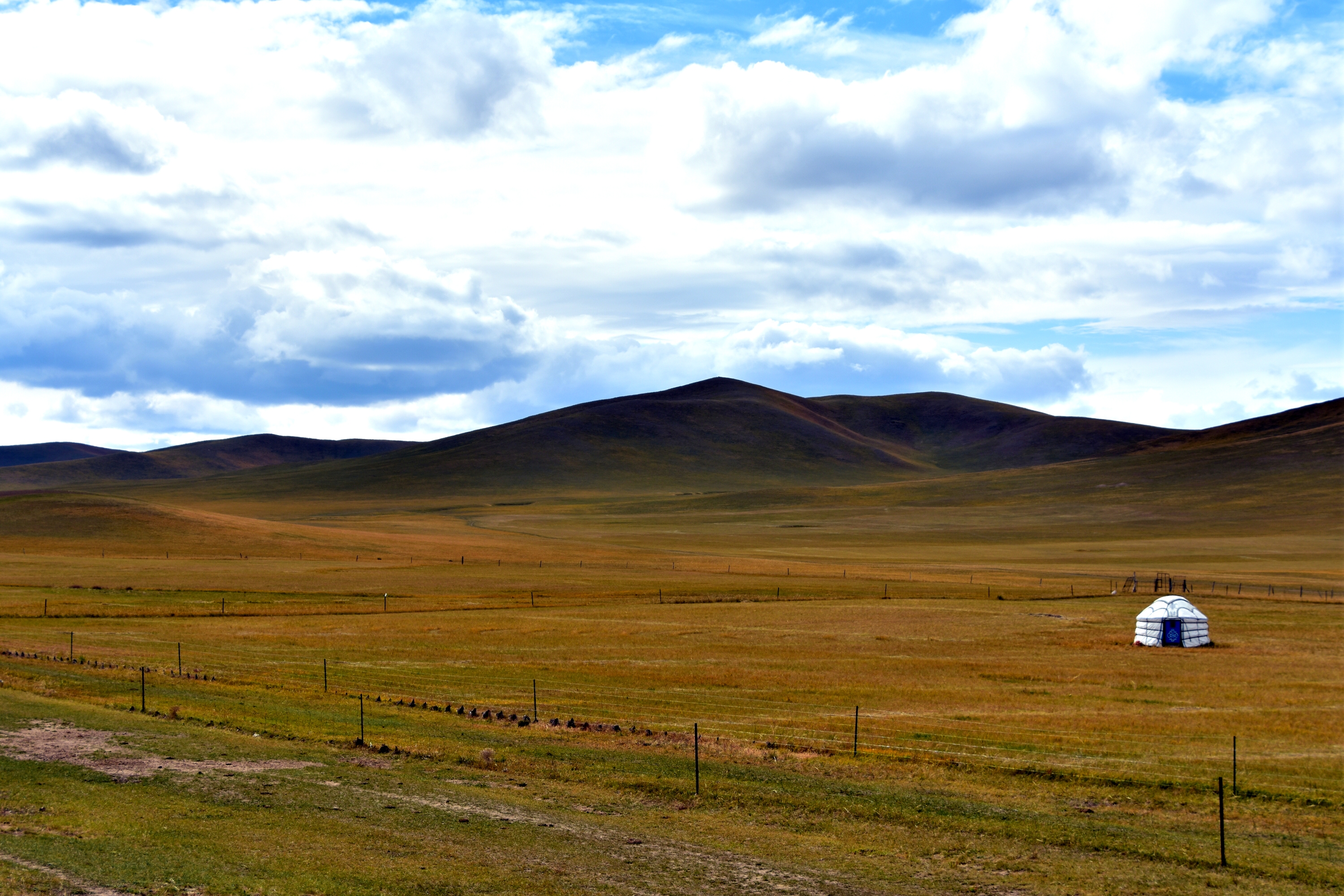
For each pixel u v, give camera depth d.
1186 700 50.75
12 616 75.31
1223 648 71.38
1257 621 86.94
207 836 24.23
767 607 93.62
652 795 29.84
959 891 22.81
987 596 106.12
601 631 75.38
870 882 23.20
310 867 22.53
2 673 46.91
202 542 153.38
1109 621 85.75
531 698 48.28
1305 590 113.44
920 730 41.75
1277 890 23.30
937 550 179.00
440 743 35.59
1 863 21.36
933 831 27.08
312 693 46.56
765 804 29.09
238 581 104.94
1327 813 30.34
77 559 127.19
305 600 91.69
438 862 23.36
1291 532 199.75
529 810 27.77
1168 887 23.34
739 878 23.11
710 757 35.06
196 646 63.28
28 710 37.56
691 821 27.45
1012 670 60.16
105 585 97.81
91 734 34.28
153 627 72.62
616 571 126.50
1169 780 33.72
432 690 49.88
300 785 29.12
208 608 83.56
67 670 49.16
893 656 65.38
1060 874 23.98
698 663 61.03
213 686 47.09
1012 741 39.81
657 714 44.81
